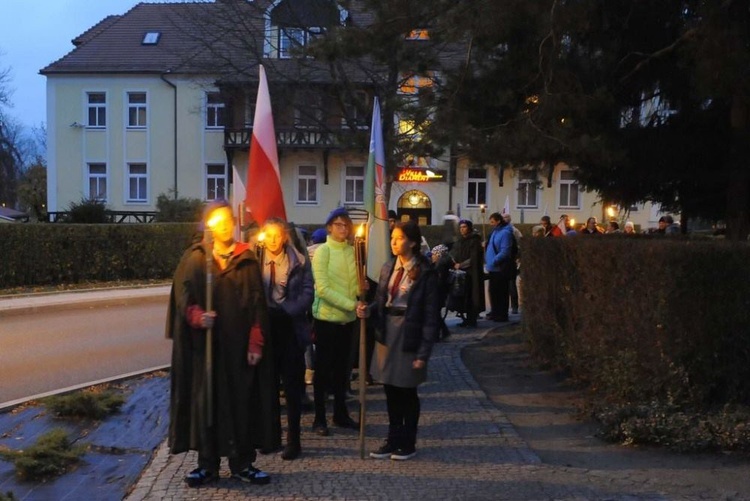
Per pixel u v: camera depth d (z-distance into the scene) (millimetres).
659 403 6754
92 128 37500
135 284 21078
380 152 6699
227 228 5441
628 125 10992
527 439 6719
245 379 5375
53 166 37719
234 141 35594
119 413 7727
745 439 6125
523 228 34250
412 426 6090
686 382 6684
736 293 6504
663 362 6789
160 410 7832
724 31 8648
